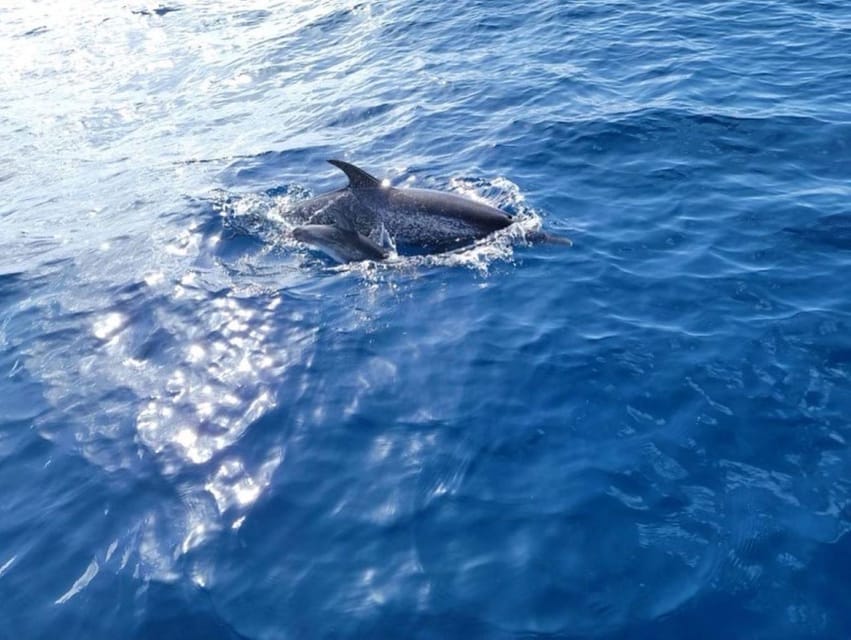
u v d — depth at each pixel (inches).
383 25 257.1
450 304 109.9
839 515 72.6
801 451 79.7
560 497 77.8
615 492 77.6
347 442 88.0
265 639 67.8
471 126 171.3
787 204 123.3
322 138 181.8
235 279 123.5
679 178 135.3
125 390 101.3
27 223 163.0
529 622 66.5
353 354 102.1
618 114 161.5
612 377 92.5
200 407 96.3
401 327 106.3
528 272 114.6
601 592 68.3
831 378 88.5
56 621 71.8
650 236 120.0
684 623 65.0
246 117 208.7
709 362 92.8
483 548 73.6
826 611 64.7
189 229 141.7
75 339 114.0
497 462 83.0
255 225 140.5
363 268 120.8
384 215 127.4
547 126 161.6
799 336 95.1
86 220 159.2
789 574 67.8
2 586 75.6
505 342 100.6
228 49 267.0
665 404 87.7
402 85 205.5
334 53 245.3
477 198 138.0
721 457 80.2
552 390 91.7
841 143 140.3
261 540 77.3
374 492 81.2
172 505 82.7
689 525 73.4
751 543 70.9
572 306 106.1
